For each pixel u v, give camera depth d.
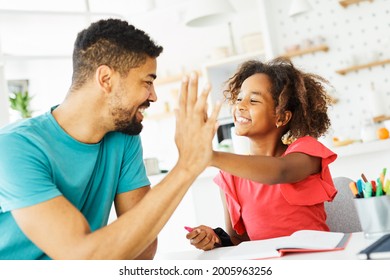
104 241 0.94
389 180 0.98
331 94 4.72
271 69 1.52
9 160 1.03
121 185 1.36
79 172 1.19
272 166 1.24
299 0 4.27
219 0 3.71
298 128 1.55
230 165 1.19
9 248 1.12
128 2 5.92
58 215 0.99
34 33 3.66
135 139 1.38
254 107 1.48
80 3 5.59
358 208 0.99
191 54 6.32
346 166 2.88
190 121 0.98
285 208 1.41
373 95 4.44
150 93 1.19
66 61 3.69
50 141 1.15
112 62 1.12
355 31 4.70
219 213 2.95
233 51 5.43
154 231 0.97
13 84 4.13
